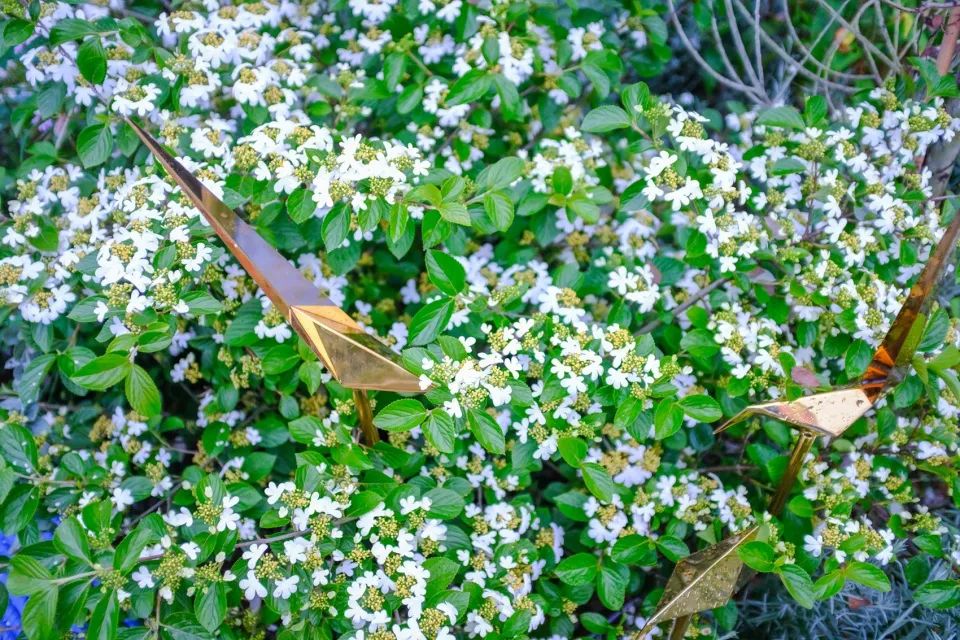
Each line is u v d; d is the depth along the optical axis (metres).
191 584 1.10
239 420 1.31
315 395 1.32
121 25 1.21
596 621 1.21
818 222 1.32
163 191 1.16
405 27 1.39
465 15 1.32
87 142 1.22
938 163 1.38
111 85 1.27
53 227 1.26
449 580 1.07
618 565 1.18
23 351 1.33
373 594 1.06
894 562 1.31
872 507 1.34
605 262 1.34
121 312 1.11
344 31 1.48
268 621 1.19
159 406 1.09
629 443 1.26
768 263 1.28
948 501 1.39
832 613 1.27
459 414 1.07
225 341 1.22
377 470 1.15
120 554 1.03
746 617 1.29
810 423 1.06
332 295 1.26
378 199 1.12
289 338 1.21
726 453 1.41
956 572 1.21
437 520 1.12
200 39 1.25
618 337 1.13
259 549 1.08
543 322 1.18
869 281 1.21
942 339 1.13
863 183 1.28
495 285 1.33
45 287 1.24
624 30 1.52
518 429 1.17
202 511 1.08
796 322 1.34
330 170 1.14
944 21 1.35
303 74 1.28
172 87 1.24
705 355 1.19
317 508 1.08
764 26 1.70
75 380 1.06
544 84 1.42
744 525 1.21
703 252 1.20
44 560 1.09
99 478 1.21
